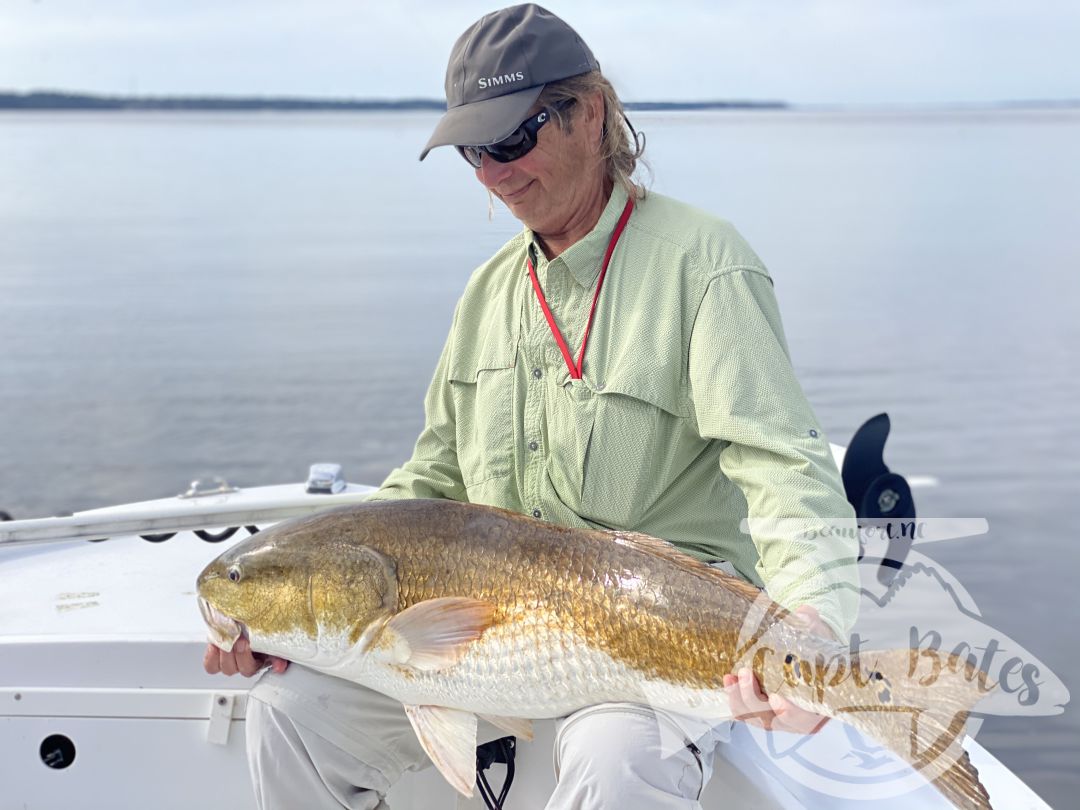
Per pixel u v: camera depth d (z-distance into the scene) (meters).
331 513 2.25
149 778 2.54
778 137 158.88
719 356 2.21
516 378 2.43
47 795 2.56
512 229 2.57
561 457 2.34
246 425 15.86
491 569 2.09
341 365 19.80
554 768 2.39
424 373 19.05
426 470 2.71
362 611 2.13
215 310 26.50
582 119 2.35
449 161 2.72
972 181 69.00
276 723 2.23
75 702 2.52
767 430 2.14
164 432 15.63
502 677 2.08
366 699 2.27
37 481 13.52
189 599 2.84
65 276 32.66
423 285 30.11
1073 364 17.94
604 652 2.02
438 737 2.14
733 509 2.38
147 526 2.93
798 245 35.19
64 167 107.81
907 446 13.37
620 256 2.35
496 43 2.34
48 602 2.81
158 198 66.31
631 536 2.09
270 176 90.62
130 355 21.06
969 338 20.11
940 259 32.25
